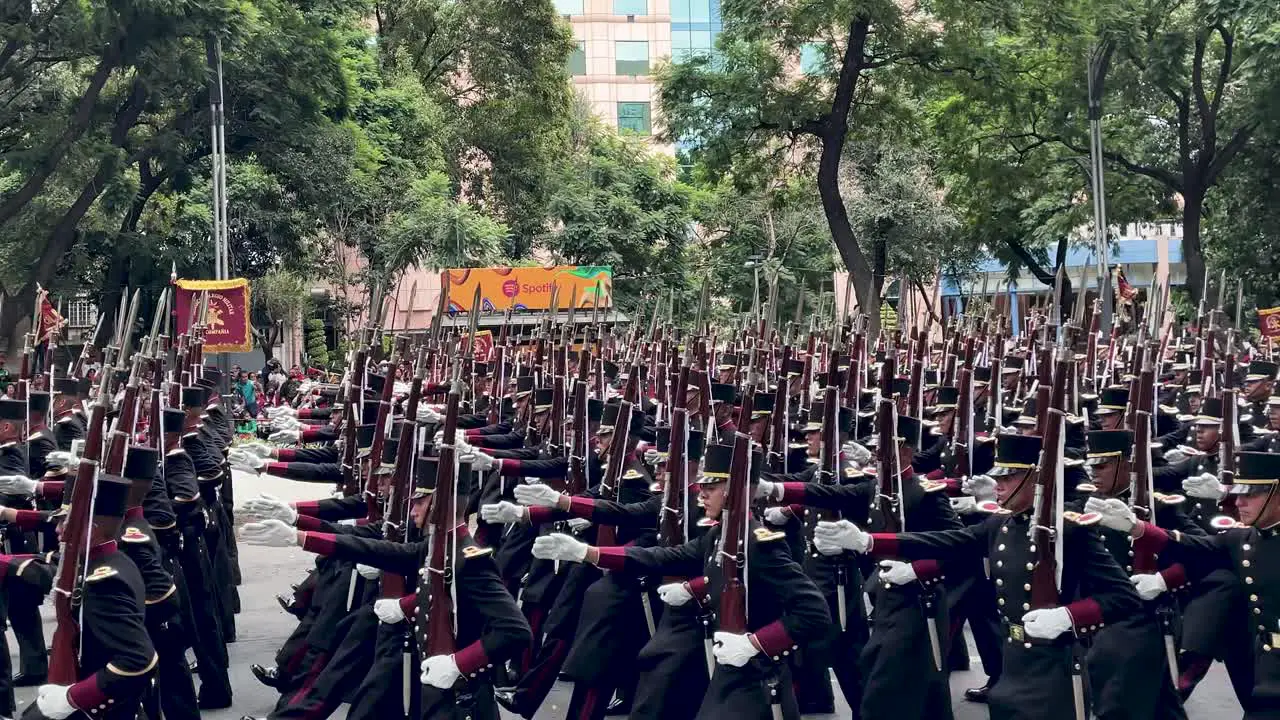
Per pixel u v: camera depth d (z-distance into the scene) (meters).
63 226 31.45
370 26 54.03
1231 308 37.47
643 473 10.28
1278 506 7.86
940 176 43.78
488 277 29.20
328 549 7.56
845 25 33.75
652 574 7.91
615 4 75.88
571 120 57.50
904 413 12.77
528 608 10.73
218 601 12.75
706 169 35.22
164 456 10.36
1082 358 15.13
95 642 6.88
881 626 8.41
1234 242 38.25
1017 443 7.76
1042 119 36.78
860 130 35.72
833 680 11.76
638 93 76.06
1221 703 10.53
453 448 7.43
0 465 11.20
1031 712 7.46
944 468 11.43
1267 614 7.84
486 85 53.22
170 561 9.65
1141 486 8.52
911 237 43.00
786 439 11.55
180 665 8.94
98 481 7.06
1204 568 8.12
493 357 18.20
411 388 8.30
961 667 11.52
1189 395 14.95
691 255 49.88
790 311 45.59
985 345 14.98
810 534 9.77
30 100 31.92
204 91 34.22
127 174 33.59
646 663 7.93
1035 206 37.78
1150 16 32.59
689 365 8.87
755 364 7.59
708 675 7.82
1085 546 7.55
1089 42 31.83
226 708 10.73
